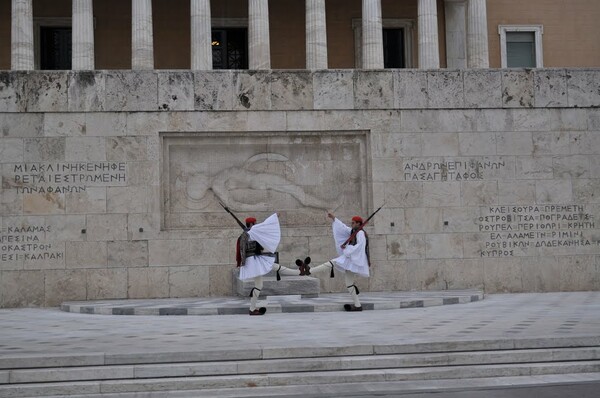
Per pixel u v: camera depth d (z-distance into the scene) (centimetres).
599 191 2883
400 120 2823
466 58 3691
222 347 1445
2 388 1279
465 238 2812
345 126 2803
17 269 2648
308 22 3144
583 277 2853
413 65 3838
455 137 2836
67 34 3697
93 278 2673
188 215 2753
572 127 2884
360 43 3766
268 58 3072
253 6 3073
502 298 2591
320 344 1459
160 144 2734
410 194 2806
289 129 2783
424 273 2789
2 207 2659
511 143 2856
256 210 2781
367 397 1226
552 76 2886
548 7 3900
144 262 2691
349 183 2830
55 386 1288
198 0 3036
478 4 3406
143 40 2991
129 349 1447
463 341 1457
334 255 2775
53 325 1967
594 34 3906
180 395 1269
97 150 2706
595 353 1438
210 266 2712
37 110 2691
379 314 2078
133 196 2705
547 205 2855
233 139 2784
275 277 2531
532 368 1380
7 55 3575
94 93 2716
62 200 2680
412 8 3844
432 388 1287
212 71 2769
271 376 1330
